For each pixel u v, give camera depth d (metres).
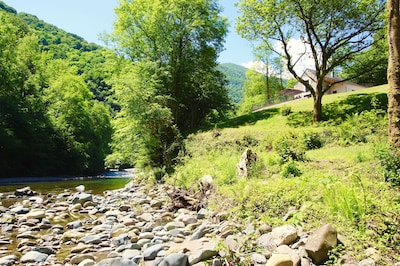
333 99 30.53
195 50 33.00
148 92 21.95
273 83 70.12
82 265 5.74
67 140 45.75
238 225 6.81
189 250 5.93
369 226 4.90
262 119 29.39
